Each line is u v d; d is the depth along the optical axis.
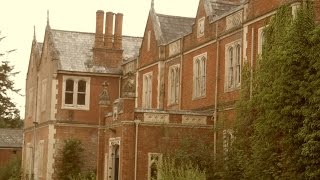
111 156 33.34
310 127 19.25
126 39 50.31
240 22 29.98
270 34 23.08
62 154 43.97
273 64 20.91
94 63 46.81
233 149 25.33
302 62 19.92
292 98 19.97
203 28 34.03
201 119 31.44
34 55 51.69
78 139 44.53
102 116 36.38
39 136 48.25
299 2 23.73
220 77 31.81
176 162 28.20
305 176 19.81
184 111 31.27
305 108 19.52
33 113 50.59
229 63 31.14
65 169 43.41
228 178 25.59
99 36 47.25
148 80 40.88
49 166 44.81
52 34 47.72
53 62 45.53
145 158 30.61
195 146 28.95
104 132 36.00
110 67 47.09
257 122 22.03
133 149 30.58
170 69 37.91
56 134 45.19
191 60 35.25
